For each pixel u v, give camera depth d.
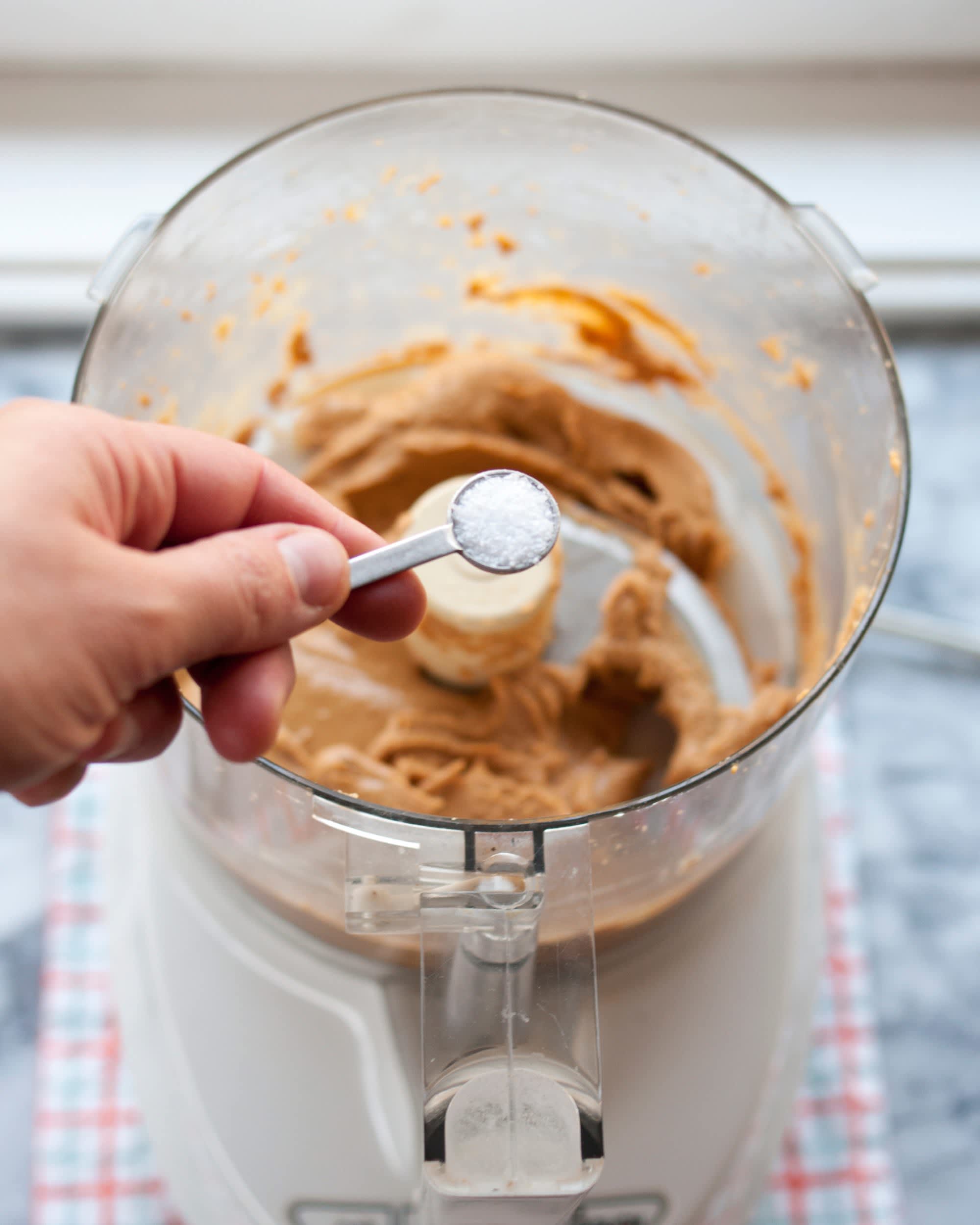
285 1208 0.79
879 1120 0.97
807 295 0.85
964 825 1.14
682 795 0.65
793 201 1.26
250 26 1.21
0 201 1.23
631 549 0.97
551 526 0.67
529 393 1.00
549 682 0.90
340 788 0.85
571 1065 0.64
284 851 0.75
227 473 0.67
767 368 0.96
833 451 0.88
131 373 0.82
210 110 1.26
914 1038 1.07
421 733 0.88
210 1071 0.82
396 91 1.27
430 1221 0.72
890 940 1.10
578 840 0.64
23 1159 1.01
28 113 1.25
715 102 1.28
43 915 1.08
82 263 1.23
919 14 1.22
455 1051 0.64
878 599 0.71
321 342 1.04
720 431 1.03
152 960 0.86
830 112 1.29
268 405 1.03
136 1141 0.96
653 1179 0.79
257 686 0.63
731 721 0.90
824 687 0.68
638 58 1.27
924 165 1.27
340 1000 0.81
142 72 1.26
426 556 0.66
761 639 0.96
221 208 0.84
